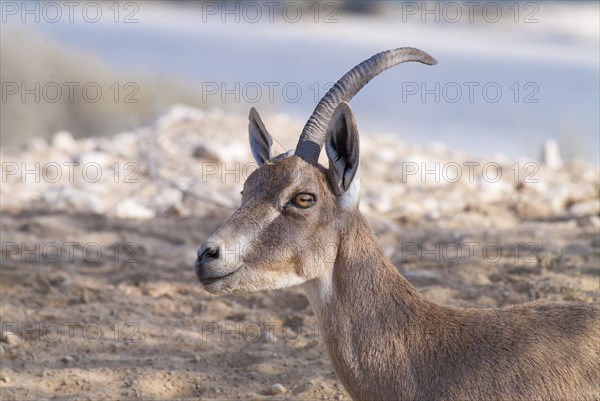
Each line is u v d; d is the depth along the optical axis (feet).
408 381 67.67
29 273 118.52
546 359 65.16
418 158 179.01
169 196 158.20
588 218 142.10
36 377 91.61
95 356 97.30
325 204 70.69
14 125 277.03
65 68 302.45
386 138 206.90
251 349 99.19
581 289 109.81
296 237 70.13
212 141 183.21
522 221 148.66
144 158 174.19
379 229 139.95
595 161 264.31
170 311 110.83
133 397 87.66
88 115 290.35
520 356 65.72
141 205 154.71
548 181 175.42
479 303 107.65
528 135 294.66
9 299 112.27
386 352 68.64
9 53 293.84
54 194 155.22
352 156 70.54
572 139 280.10
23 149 190.49
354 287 70.33
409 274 117.19
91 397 86.84
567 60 486.79
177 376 91.97
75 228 141.08
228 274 69.72
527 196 160.86
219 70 444.96
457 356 67.21
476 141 290.76
